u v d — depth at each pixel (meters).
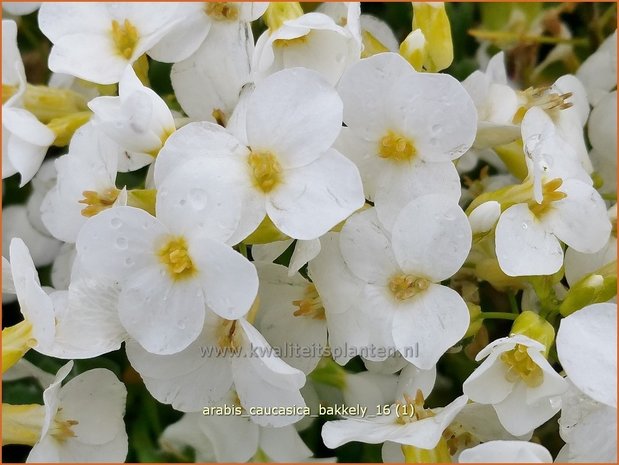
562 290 0.15
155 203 0.14
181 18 0.15
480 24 0.19
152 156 0.14
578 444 0.14
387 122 0.14
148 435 0.16
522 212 0.14
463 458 0.13
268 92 0.14
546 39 0.19
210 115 0.15
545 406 0.14
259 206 0.14
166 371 0.14
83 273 0.14
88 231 0.14
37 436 0.15
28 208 0.17
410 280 0.14
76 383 0.15
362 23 0.17
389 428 0.14
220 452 0.15
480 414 0.14
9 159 0.15
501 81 0.17
